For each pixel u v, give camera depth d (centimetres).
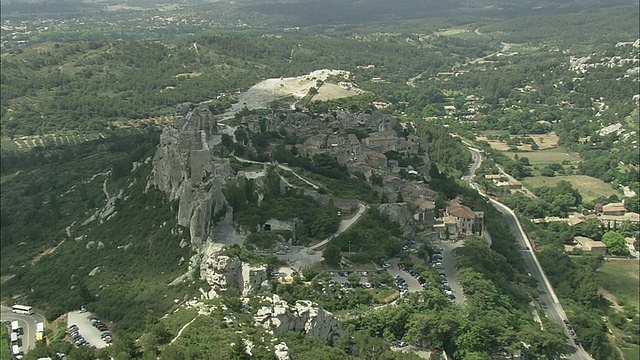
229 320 16188
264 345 15088
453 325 19488
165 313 19088
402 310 19538
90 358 16325
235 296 17912
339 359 15450
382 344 17838
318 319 17112
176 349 14562
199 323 15938
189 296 19388
